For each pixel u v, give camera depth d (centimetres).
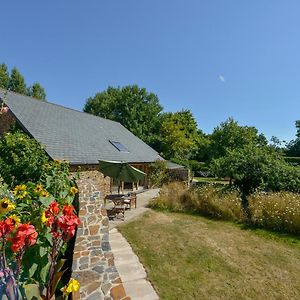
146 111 4738
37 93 4703
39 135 1284
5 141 834
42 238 296
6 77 4241
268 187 1301
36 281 280
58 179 539
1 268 189
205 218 1123
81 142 1559
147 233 898
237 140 3055
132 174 1149
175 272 624
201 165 3291
